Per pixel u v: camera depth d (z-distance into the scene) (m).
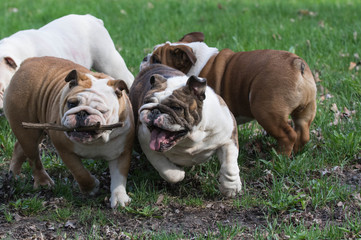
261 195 7.31
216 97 6.97
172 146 6.20
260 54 8.38
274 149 8.29
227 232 6.23
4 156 8.80
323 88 10.88
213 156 8.22
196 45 9.16
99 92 6.30
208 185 7.51
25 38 9.55
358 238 6.02
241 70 8.42
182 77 6.68
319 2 20.34
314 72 11.62
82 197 7.43
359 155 8.22
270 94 7.81
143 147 6.98
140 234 6.39
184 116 6.09
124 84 6.50
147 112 6.00
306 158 8.02
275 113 7.82
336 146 8.38
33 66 7.38
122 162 7.01
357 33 14.23
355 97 10.31
